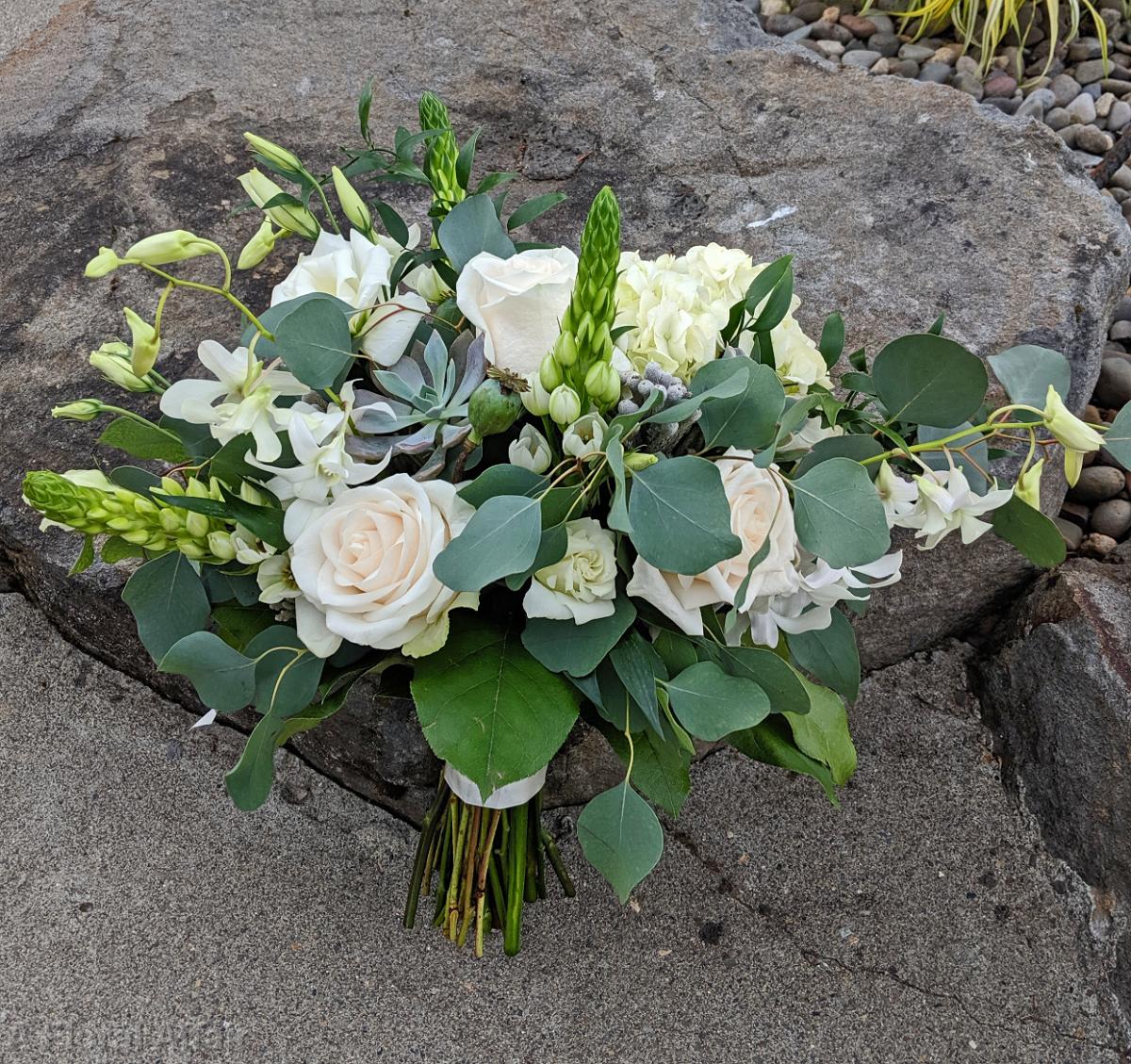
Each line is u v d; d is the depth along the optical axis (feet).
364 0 6.86
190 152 5.92
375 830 4.41
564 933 4.17
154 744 4.56
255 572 2.81
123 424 2.85
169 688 4.64
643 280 2.77
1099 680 4.27
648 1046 3.92
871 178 5.55
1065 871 4.28
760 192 5.56
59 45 6.69
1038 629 4.56
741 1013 4.00
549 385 2.38
